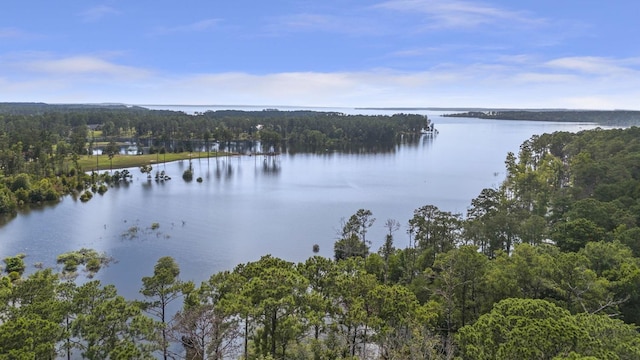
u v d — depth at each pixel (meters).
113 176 165.75
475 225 72.19
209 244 93.44
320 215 119.19
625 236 65.00
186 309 42.00
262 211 122.81
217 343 39.06
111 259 82.62
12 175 142.25
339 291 44.75
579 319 33.62
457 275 49.97
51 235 97.38
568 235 67.56
